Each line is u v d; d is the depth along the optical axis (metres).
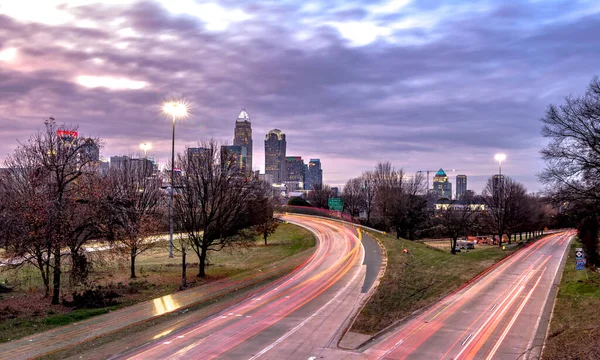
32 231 29.03
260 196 64.12
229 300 32.62
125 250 40.62
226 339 23.42
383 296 33.09
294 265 47.75
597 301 29.44
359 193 119.00
